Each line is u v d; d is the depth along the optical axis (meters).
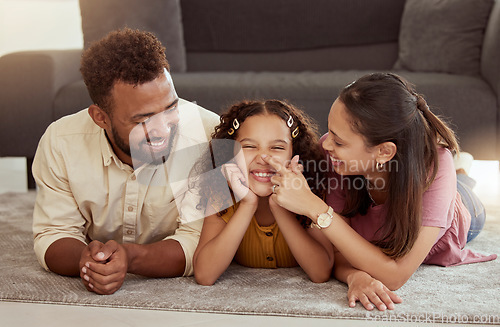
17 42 4.27
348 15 3.26
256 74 2.98
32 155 2.80
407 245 1.41
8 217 2.21
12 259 1.68
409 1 3.12
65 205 1.56
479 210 1.82
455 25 2.91
